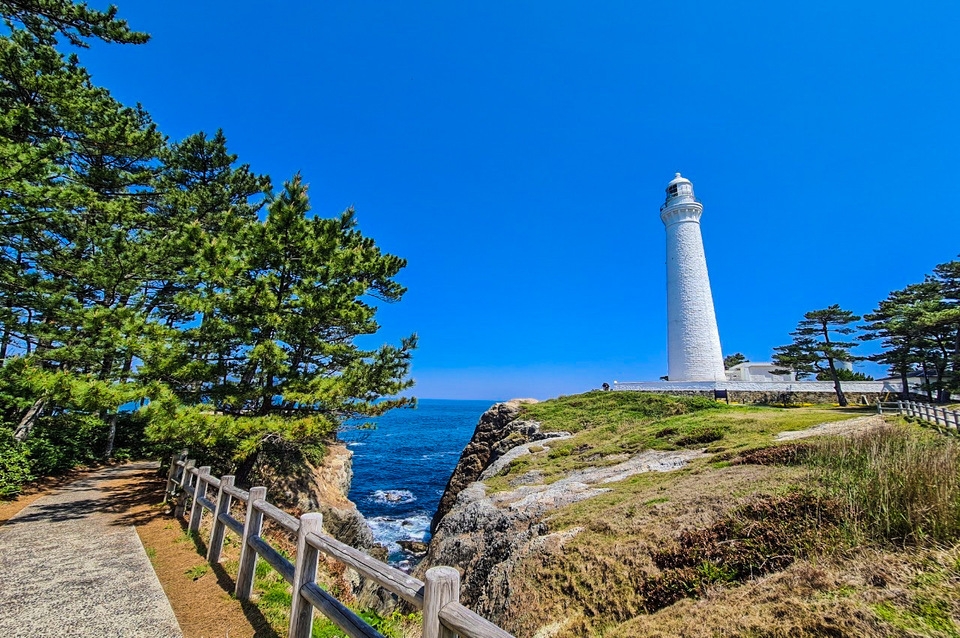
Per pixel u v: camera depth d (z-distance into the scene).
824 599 4.15
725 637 4.16
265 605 5.07
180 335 9.25
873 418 18.52
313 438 11.55
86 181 14.56
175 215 17.50
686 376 36.91
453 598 2.89
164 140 16.42
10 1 12.49
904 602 3.75
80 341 11.61
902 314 35.19
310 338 10.38
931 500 5.36
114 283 12.20
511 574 8.60
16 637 4.18
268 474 13.77
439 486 35.47
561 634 6.32
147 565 6.22
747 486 8.66
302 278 10.71
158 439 8.21
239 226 10.77
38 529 7.89
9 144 9.48
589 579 7.11
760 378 51.66
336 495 16.53
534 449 23.14
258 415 9.73
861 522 5.68
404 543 21.42
